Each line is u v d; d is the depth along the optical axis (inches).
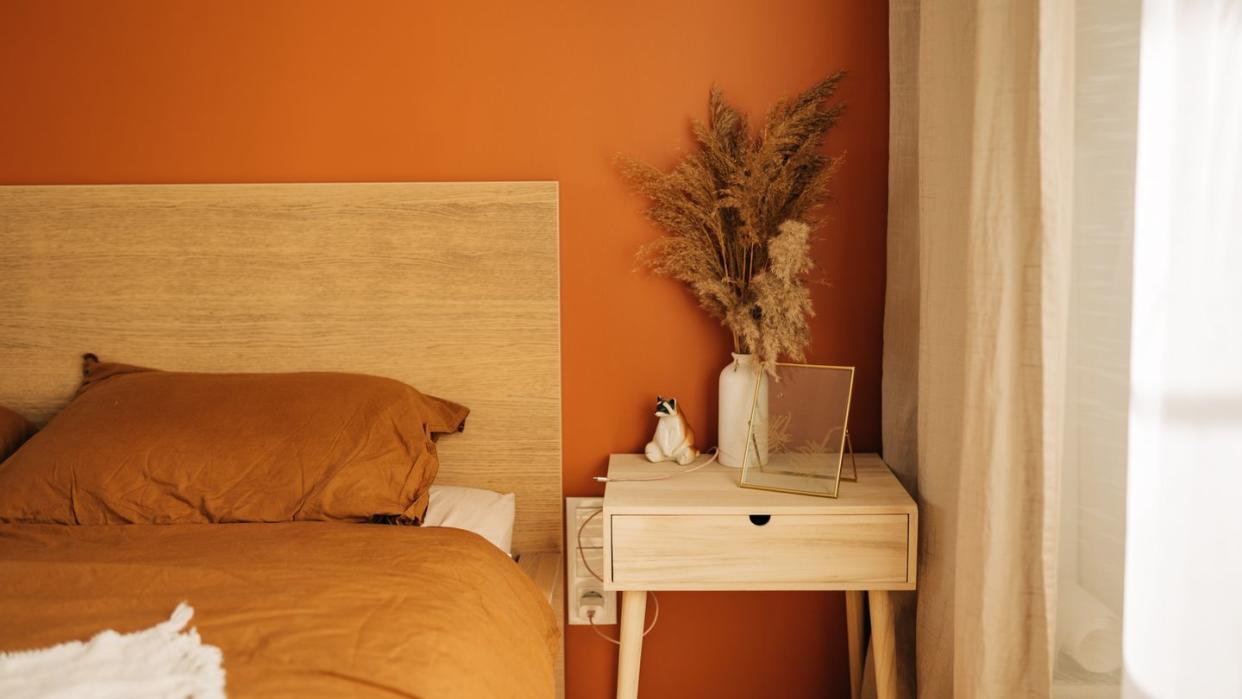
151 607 54.6
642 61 84.9
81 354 88.9
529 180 86.4
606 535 72.3
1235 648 45.9
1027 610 59.7
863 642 86.4
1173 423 48.7
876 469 81.1
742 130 83.6
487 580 64.7
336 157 87.1
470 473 88.3
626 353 88.0
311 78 86.4
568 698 91.9
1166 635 49.2
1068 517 62.4
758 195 78.5
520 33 85.2
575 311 87.7
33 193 86.9
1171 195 48.9
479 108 86.1
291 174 87.4
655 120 85.3
